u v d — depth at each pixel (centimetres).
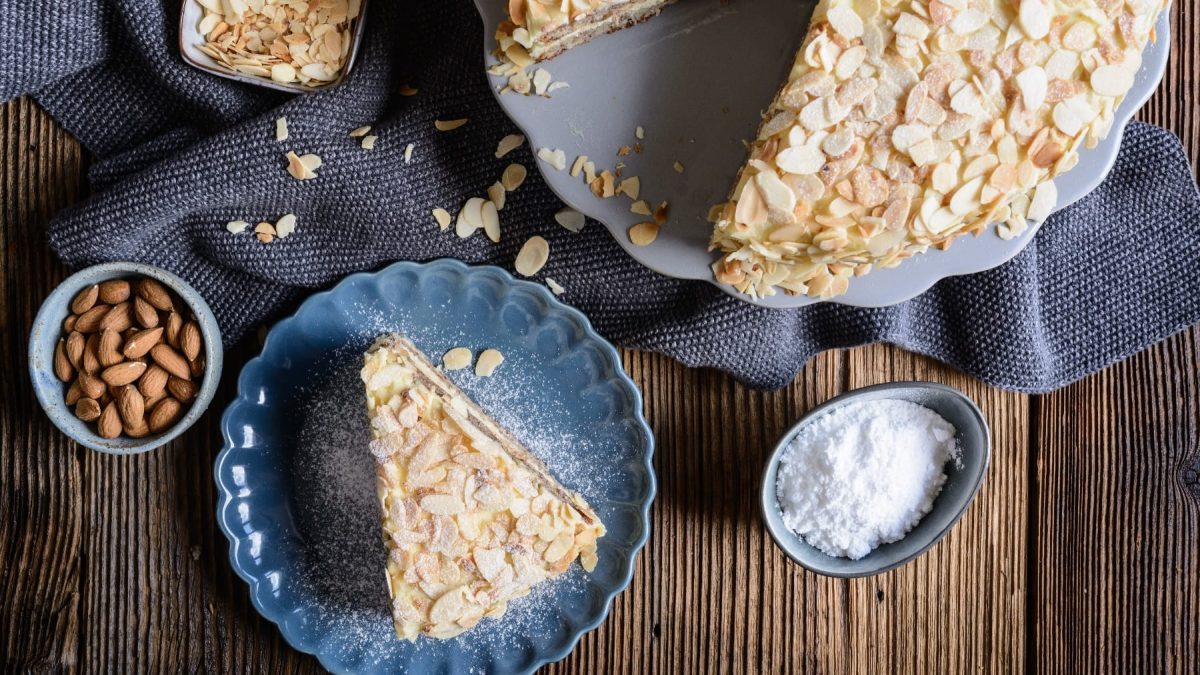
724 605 101
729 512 101
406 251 97
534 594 99
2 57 93
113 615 100
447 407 95
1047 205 90
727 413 101
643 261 93
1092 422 102
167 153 97
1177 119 100
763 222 89
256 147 94
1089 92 88
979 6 88
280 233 97
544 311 97
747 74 93
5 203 98
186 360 95
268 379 98
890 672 102
